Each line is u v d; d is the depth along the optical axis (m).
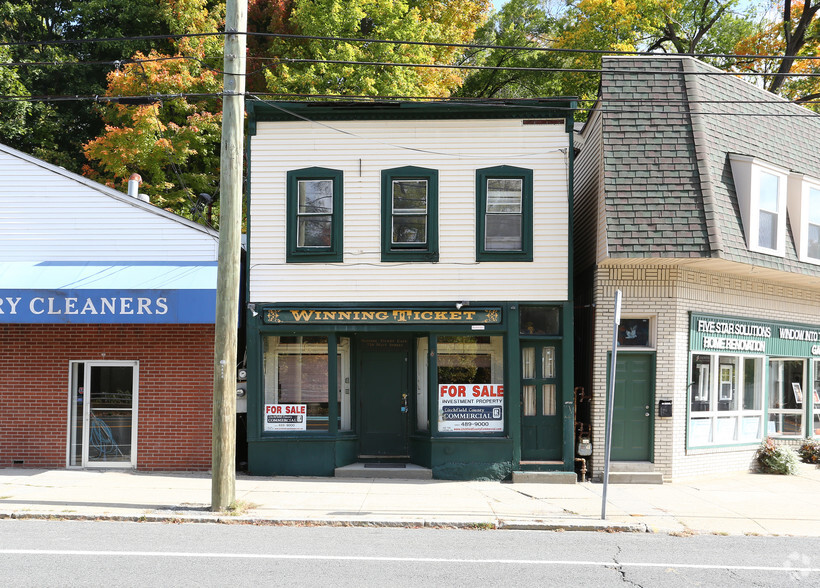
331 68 21.58
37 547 8.40
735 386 15.20
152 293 13.16
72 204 14.22
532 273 13.63
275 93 20.92
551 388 13.80
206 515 10.22
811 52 28.02
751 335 15.31
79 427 14.12
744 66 28.75
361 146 13.87
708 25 29.80
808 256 15.28
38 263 13.93
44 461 13.99
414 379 14.28
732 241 13.27
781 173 14.51
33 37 26.61
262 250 13.86
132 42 25.52
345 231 13.79
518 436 13.58
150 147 21.39
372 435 14.28
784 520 10.80
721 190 13.52
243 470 14.18
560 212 13.67
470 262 13.68
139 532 9.36
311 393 13.93
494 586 7.25
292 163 13.90
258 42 24.36
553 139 13.74
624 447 13.72
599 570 7.96
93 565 7.67
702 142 13.38
